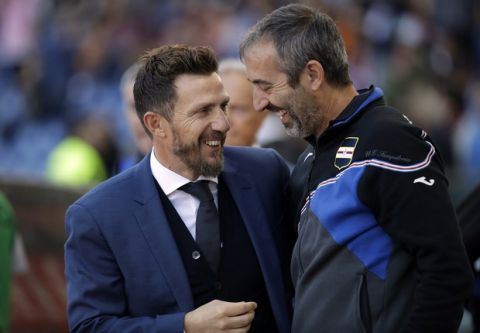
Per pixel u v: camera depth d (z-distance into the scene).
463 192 27.77
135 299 12.02
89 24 42.16
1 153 40.56
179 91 11.98
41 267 21.05
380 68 38.25
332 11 38.50
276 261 12.47
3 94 41.69
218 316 11.46
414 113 37.75
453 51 40.28
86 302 11.98
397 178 10.84
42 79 41.22
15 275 20.80
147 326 11.66
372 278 11.08
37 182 21.08
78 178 31.84
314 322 11.33
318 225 11.41
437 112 37.81
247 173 12.97
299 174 12.68
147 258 12.03
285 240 12.88
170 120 12.08
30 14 43.03
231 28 39.62
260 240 12.45
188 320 11.57
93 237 12.11
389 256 11.05
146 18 41.53
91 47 41.16
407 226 10.75
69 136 38.88
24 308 20.80
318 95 11.64
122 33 41.28
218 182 12.68
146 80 12.24
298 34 11.53
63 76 41.16
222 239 12.35
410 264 11.04
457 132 37.62
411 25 39.66
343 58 11.73
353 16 38.88
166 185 12.34
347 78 11.79
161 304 11.95
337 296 11.21
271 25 11.70
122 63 40.41
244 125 15.77
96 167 32.53
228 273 12.26
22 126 40.78
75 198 21.30
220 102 12.10
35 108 40.91
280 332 12.23
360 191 11.06
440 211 10.74
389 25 39.28
